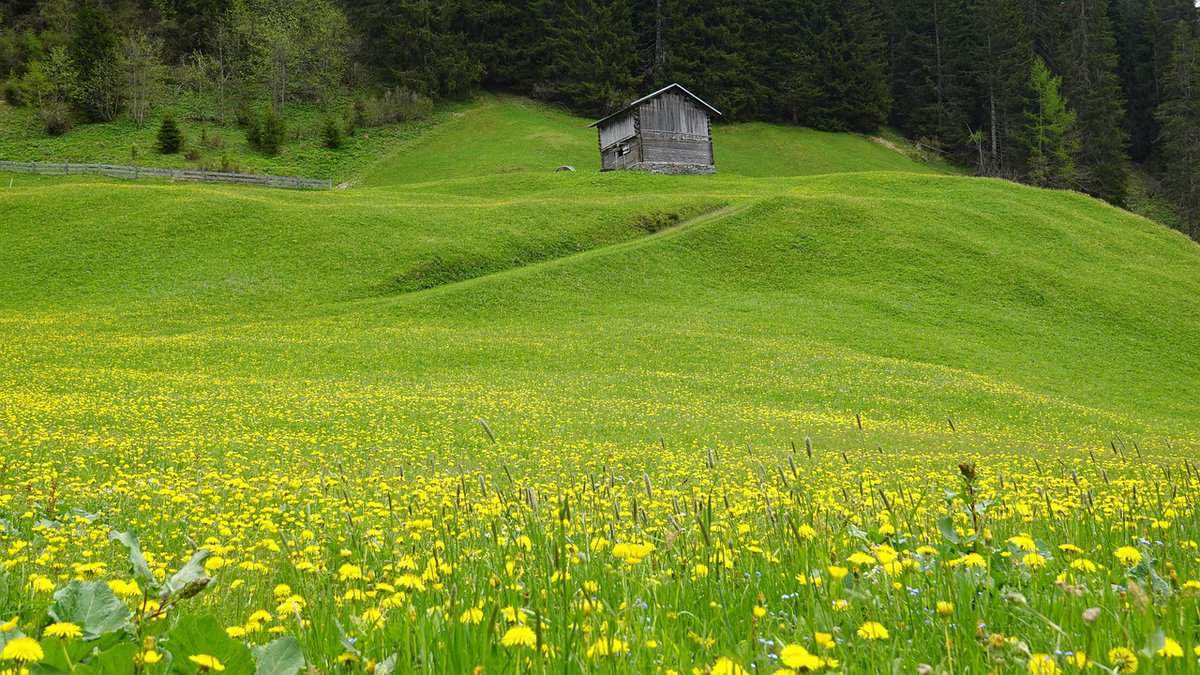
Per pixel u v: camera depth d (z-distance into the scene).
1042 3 123.50
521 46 119.94
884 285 50.19
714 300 46.88
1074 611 3.01
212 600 4.59
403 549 5.52
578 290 46.34
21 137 91.38
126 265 46.22
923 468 18.45
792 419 26.88
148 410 22.28
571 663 2.50
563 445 20.78
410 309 41.84
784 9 119.25
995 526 5.96
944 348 41.16
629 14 116.88
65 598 2.58
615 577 4.05
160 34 115.50
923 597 3.46
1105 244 60.66
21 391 24.44
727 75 114.88
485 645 2.48
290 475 14.43
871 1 126.31
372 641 2.88
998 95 109.31
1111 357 43.19
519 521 5.86
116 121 97.69
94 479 12.77
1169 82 108.69
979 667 2.53
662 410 27.11
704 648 2.83
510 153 94.56
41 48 105.75
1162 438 28.67
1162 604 3.16
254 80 109.81
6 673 2.10
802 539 4.74
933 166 112.06
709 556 4.05
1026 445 24.91
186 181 74.44
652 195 64.75
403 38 113.12
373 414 23.81
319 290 44.81
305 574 4.96
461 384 30.05
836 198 62.47
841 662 2.67
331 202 60.16
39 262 45.84
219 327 38.72
